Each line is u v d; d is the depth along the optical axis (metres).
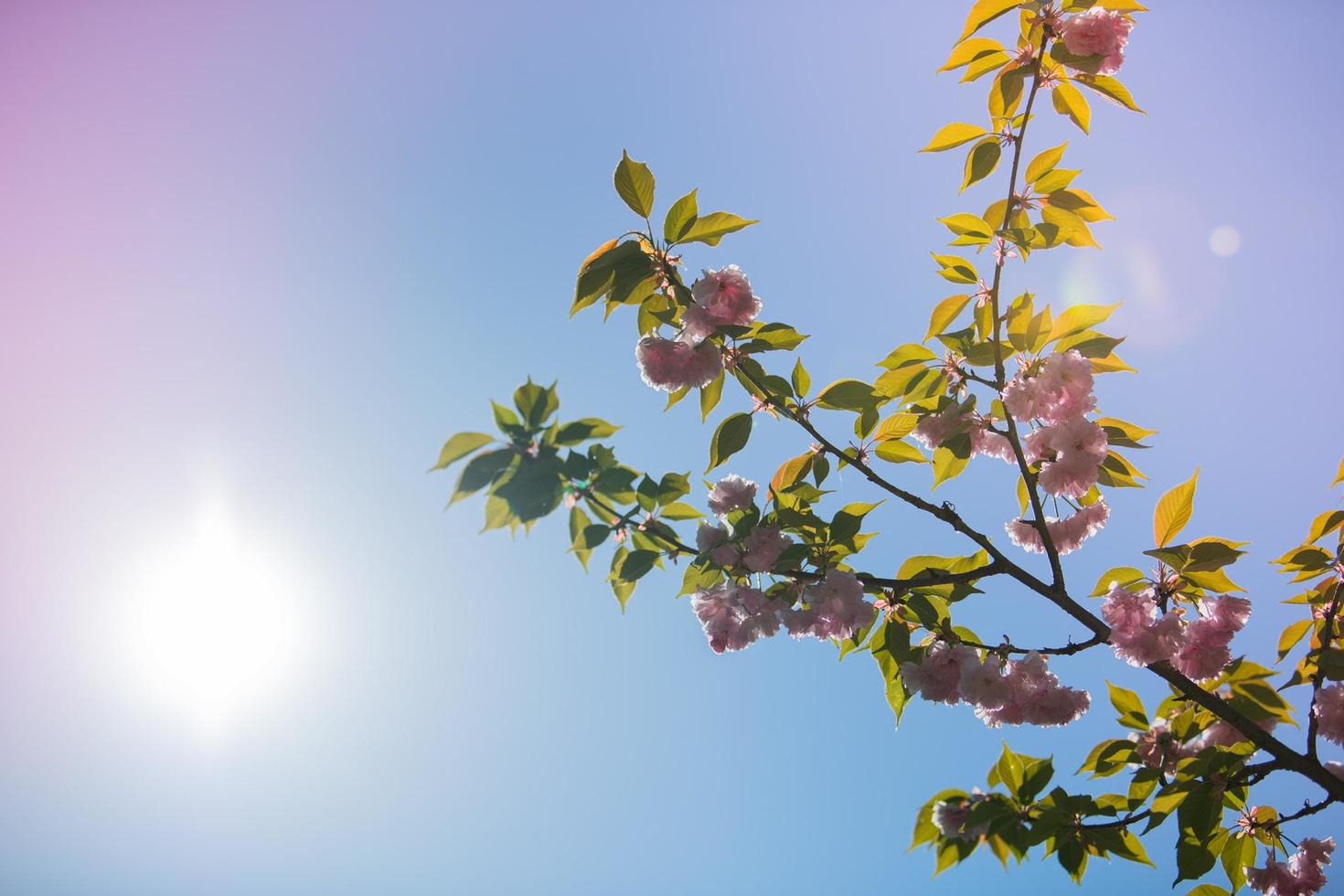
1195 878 3.36
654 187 3.46
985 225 3.64
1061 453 3.52
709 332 3.43
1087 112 3.69
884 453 4.03
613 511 3.29
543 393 2.94
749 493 3.79
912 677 3.69
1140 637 3.41
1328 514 3.71
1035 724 3.63
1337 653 3.46
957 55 3.62
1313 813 3.43
